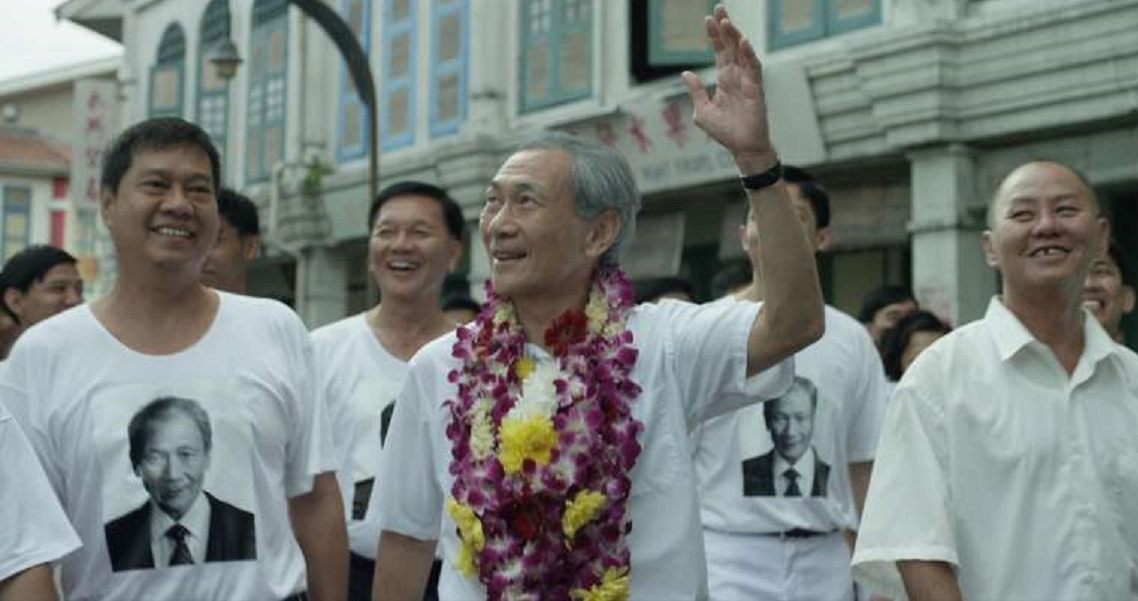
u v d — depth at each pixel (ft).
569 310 11.26
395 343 18.60
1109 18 31.89
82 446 12.06
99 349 12.30
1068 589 11.82
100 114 70.18
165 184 12.28
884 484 12.28
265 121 60.29
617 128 43.42
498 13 48.85
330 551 13.29
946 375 12.35
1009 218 12.51
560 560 10.69
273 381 12.66
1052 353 12.25
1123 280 18.80
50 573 10.98
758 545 17.44
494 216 11.16
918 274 36.22
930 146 35.70
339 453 18.12
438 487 12.10
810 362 17.67
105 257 75.72
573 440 10.69
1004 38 34.04
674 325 11.07
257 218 18.26
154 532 12.01
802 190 19.30
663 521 10.80
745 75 10.52
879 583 12.55
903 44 35.42
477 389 11.24
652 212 45.75
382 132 54.34
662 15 41.52
